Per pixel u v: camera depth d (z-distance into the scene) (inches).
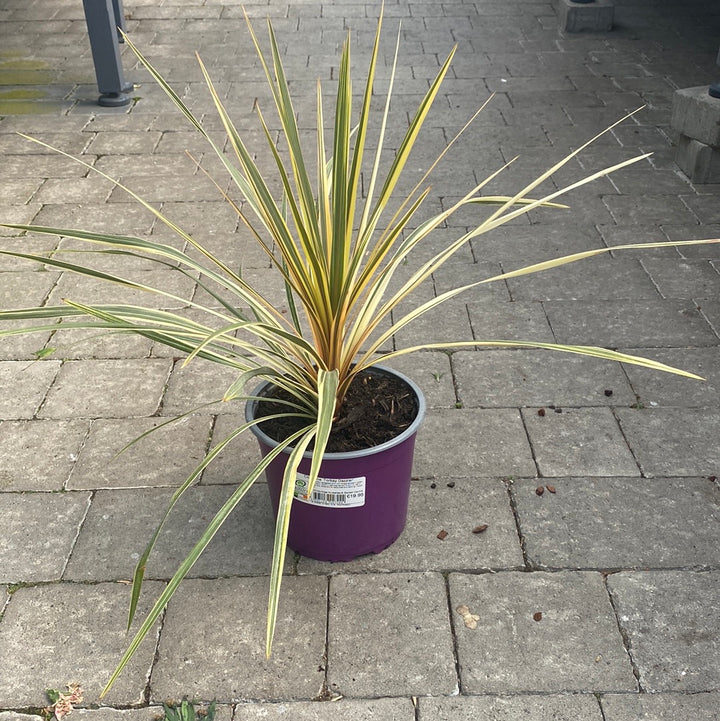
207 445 114.9
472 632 88.4
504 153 201.2
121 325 79.7
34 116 222.5
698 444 113.7
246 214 175.5
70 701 82.2
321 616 90.4
